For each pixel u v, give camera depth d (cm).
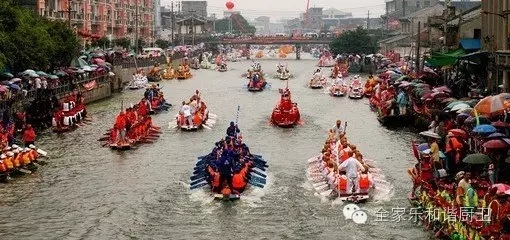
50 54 6781
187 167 4184
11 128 4734
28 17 6981
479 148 3275
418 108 5697
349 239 2770
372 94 7906
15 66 6259
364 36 16100
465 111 3978
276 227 2938
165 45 17050
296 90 9600
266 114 6775
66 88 7150
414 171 3297
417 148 3456
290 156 4528
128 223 3028
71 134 5491
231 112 6975
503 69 4981
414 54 11119
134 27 15025
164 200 3381
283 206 3228
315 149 4788
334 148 3812
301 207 3209
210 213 3142
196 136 5391
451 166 3297
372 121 6253
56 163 4303
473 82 6019
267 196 3400
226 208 3209
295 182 3712
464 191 2580
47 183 3756
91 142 5100
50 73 7200
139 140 5028
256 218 3058
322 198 3344
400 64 11406
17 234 2878
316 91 9450
